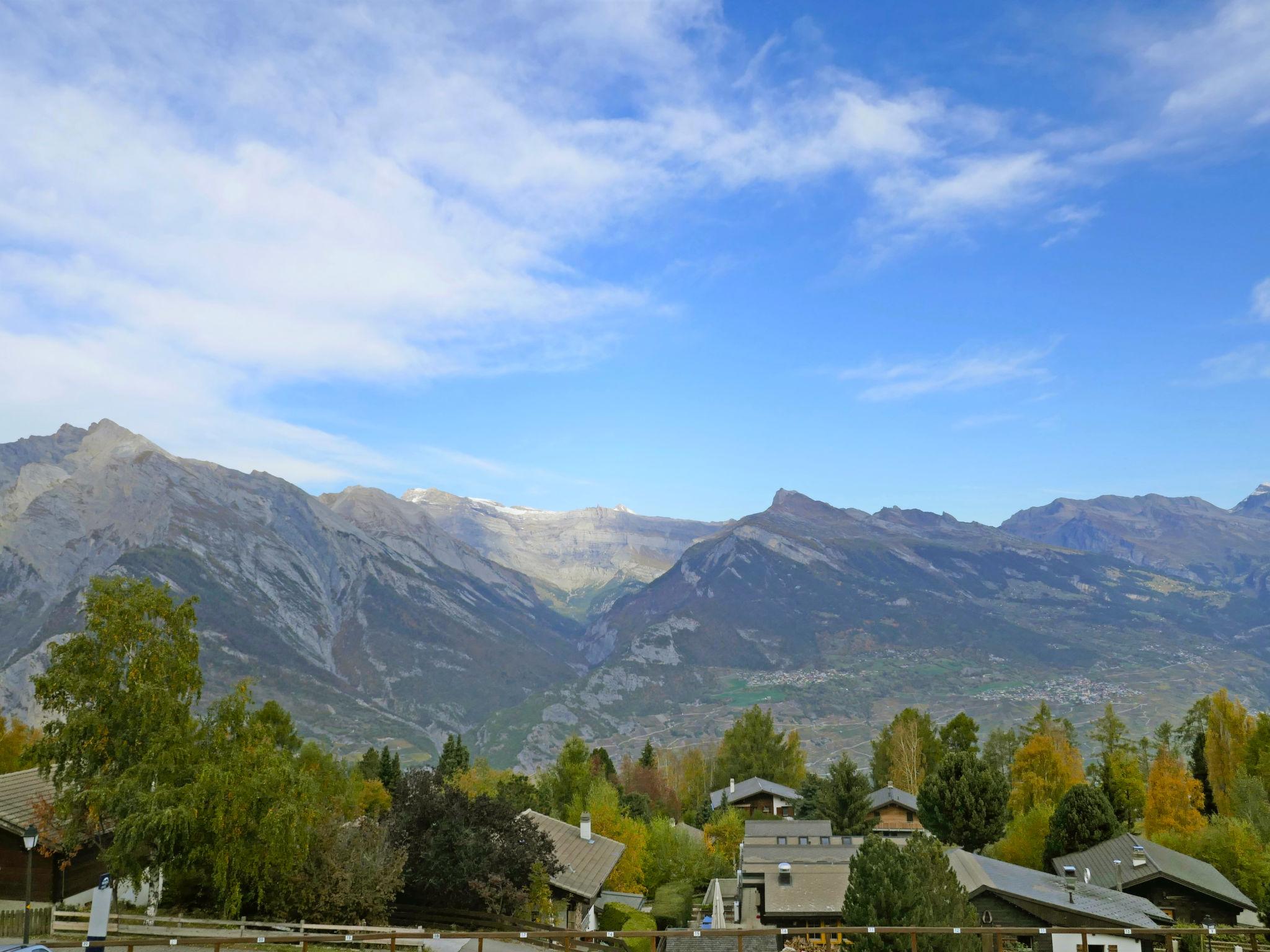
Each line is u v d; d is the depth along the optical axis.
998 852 79.38
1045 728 137.12
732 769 160.25
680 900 71.06
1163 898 52.72
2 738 71.19
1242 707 97.31
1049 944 42.62
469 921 46.75
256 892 38.81
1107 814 70.94
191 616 38.69
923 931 24.61
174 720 36.28
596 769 134.25
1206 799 99.00
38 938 29.69
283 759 37.44
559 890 54.00
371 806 77.19
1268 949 40.56
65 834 36.38
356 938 24.59
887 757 146.38
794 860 58.28
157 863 34.22
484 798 51.34
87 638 36.16
